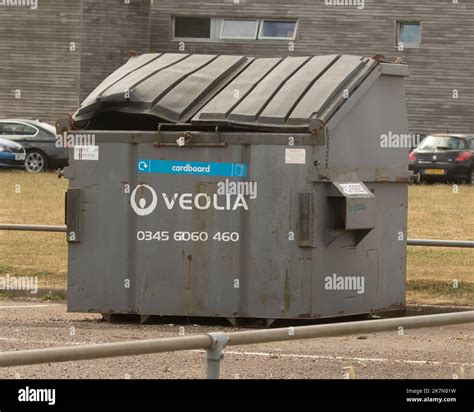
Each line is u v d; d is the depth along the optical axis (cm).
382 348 1377
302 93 1528
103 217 1555
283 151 1495
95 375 1154
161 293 1541
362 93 1537
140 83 1585
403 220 1623
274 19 4775
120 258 1552
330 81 1533
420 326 830
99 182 1556
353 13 4747
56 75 4619
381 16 4728
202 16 4788
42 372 1173
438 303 1744
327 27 4750
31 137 4038
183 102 1562
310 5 4747
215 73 1605
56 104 4625
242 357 1288
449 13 4703
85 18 4609
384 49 4738
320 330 787
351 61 1570
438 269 1970
